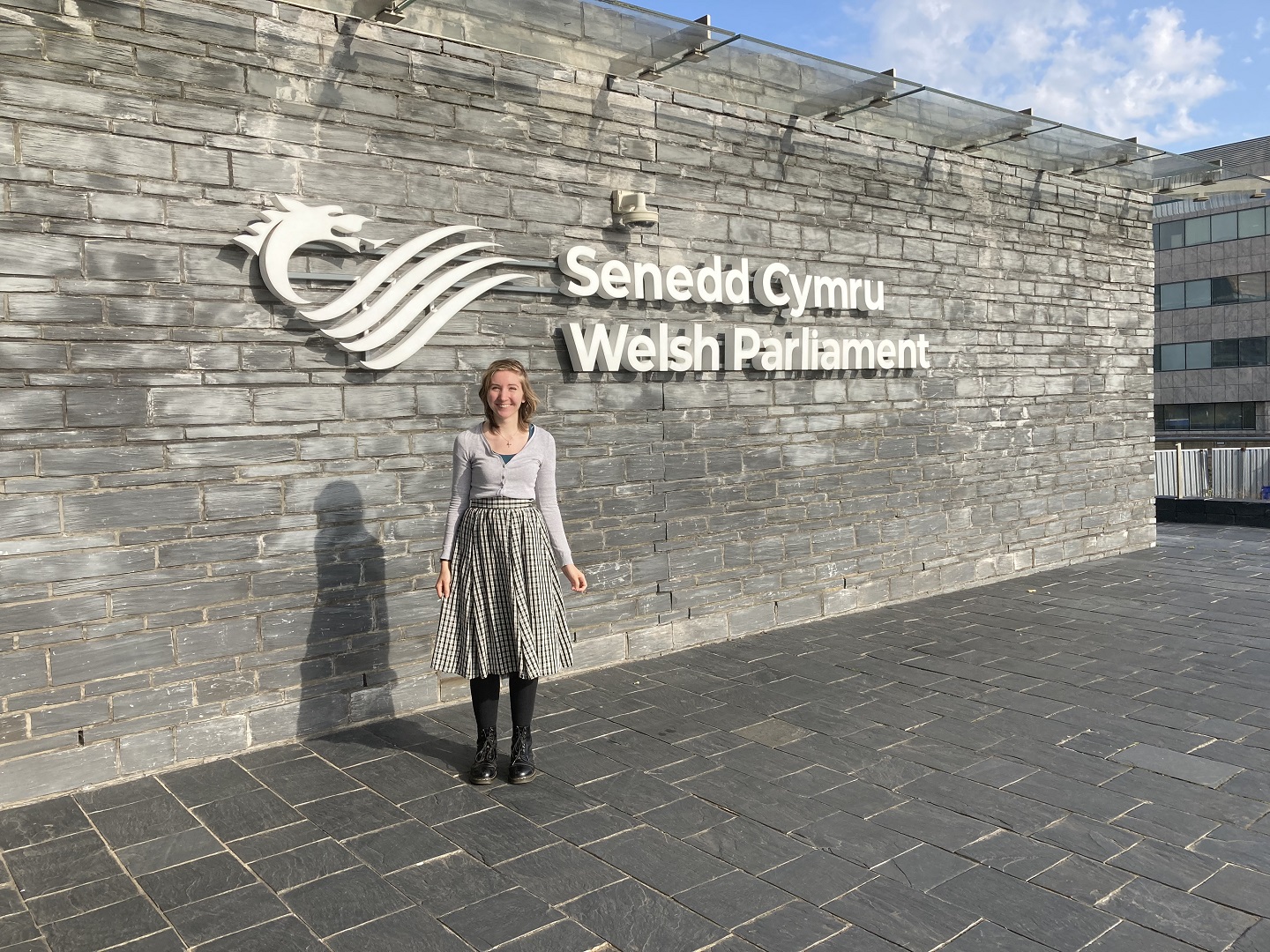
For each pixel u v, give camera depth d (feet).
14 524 12.25
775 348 20.93
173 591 13.51
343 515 15.08
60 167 12.41
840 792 12.30
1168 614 22.25
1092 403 29.71
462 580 12.68
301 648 14.71
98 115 12.66
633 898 9.67
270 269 13.84
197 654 13.73
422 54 15.61
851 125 22.52
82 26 12.48
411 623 15.89
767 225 20.95
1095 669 17.80
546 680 17.67
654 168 18.90
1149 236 31.65
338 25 14.69
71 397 12.60
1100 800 11.98
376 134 15.17
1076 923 9.11
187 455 13.56
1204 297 139.85
